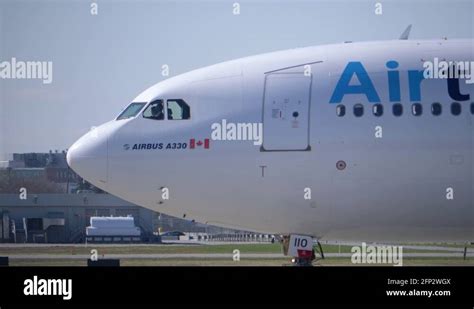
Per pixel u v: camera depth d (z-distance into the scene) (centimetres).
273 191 2870
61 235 7250
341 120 2838
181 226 8681
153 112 2948
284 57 2964
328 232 2975
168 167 2908
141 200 2972
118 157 2933
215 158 2880
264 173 2861
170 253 4909
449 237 3023
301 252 2988
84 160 2955
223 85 2930
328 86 2873
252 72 2942
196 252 5038
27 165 8512
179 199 2938
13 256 4534
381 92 2855
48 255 4622
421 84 2864
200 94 2928
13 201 7244
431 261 4278
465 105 2848
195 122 2908
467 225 2936
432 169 2834
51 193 7806
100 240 7125
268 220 2944
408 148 2827
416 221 2922
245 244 6259
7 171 8238
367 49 2950
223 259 4281
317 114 2848
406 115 2836
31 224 7200
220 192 2902
